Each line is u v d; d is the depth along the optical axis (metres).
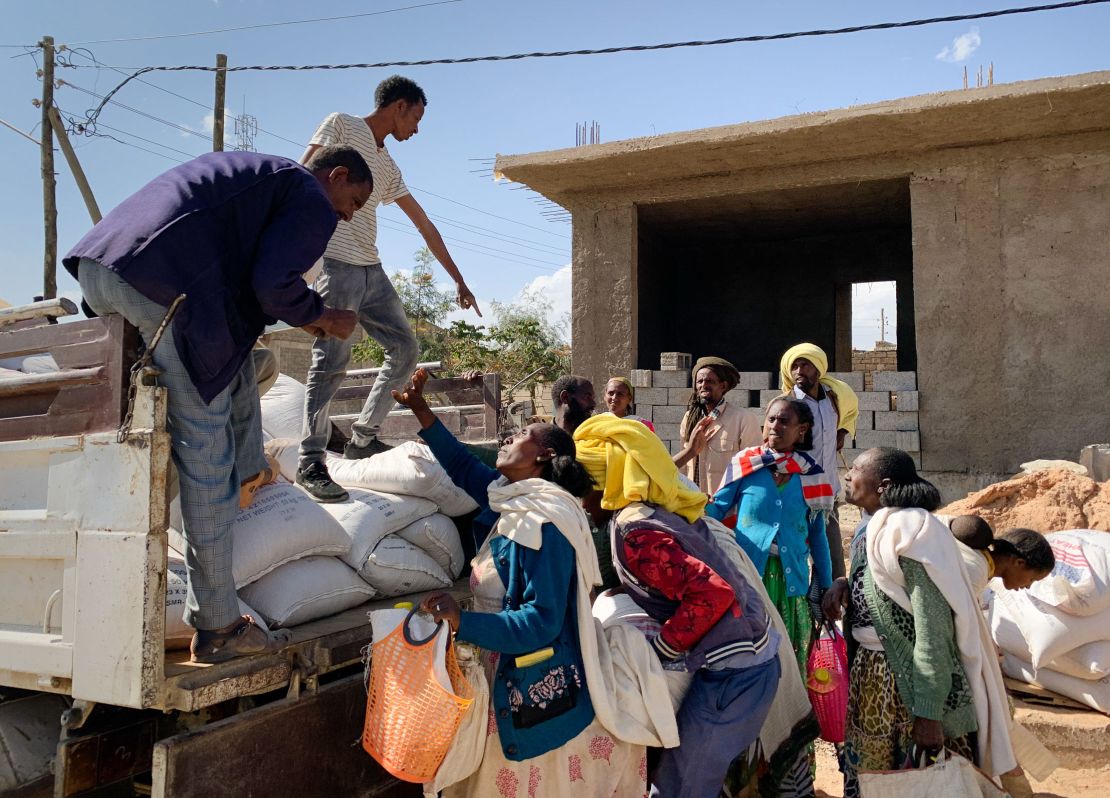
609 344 10.06
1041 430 8.36
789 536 4.23
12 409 2.82
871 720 3.27
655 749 3.20
